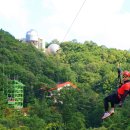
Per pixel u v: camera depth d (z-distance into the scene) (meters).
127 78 22.94
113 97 22.81
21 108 171.12
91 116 163.38
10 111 152.38
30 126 135.50
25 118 138.50
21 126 130.62
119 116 134.25
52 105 176.00
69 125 144.38
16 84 193.62
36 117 144.38
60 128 143.88
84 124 149.25
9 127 129.12
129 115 135.50
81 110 170.75
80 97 178.00
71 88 193.00
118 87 22.97
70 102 170.88
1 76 192.50
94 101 175.25
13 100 183.25
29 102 195.88
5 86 188.62
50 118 153.62
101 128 133.88
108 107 23.00
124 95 22.58
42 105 163.88
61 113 162.00
